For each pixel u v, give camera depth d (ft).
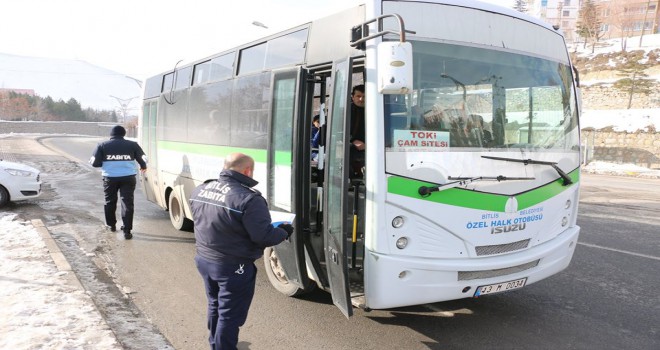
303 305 17.40
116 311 16.51
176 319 16.06
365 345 14.23
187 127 26.17
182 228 28.19
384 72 11.59
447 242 13.50
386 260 12.82
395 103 13.00
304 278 15.88
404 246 13.14
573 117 16.53
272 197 16.96
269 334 14.97
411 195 13.02
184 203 26.91
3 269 19.31
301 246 15.58
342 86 13.93
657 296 18.29
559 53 16.53
